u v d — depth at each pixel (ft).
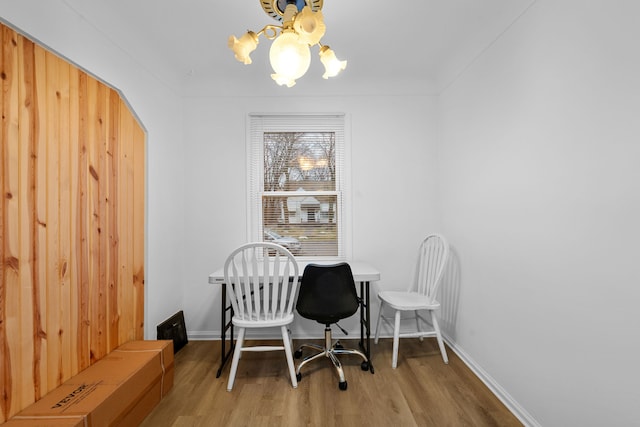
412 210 8.62
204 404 5.45
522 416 4.96
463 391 5.81
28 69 4.00
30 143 4.02
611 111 3.46
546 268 4.49
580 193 3.89
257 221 8.61
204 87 8.48
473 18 5.82
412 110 8.66
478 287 6.42
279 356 7.35
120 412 4.41
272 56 3.84
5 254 3.70
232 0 5.31
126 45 6.07
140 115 6.59
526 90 4.90
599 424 3.66
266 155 8.70
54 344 4.35
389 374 6.43
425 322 8.21
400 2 5.40
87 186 5.03
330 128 8.71
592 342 3.74
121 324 5.87
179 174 8.32
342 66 4.52
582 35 3.83
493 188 5.85
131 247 6.23
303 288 6.15
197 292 8.46
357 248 8.59
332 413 5.18
